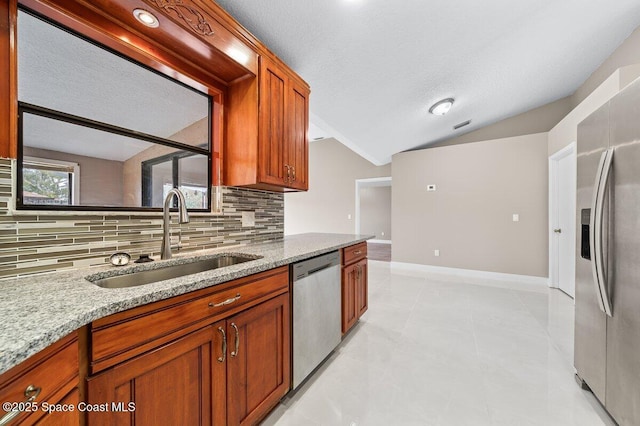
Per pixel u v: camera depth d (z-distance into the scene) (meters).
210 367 1.02
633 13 2.46
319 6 1.64
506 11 2.04
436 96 3.20
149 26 1.26
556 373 1.74
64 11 1.08
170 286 0.89
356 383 1.65
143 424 0.82
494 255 4.20
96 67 1.27
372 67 2.39
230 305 1.11
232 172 1.79
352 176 6.77
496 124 4.64
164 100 1.55
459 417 1.37
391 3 1.72
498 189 4.17
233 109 1.76
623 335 1.20
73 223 1.15
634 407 1.14
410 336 2.27
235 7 1.57
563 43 2.70
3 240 0.97
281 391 1.41
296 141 1.98
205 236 1.73
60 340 0.64
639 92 1.09
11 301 0.74
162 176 1.56
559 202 3.63
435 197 4.66
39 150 1.10
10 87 0.95
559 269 3.62
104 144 1.32
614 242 1.24
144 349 0.82
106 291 0.83
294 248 1.82
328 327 1.86
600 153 1.38
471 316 2.69
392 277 4.28
